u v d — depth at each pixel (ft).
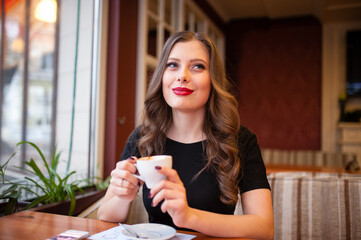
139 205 4.11
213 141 3.41
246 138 3.66
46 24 8.18
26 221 2.90
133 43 7.98
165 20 9.97
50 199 4.31
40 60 8.63
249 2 14.15
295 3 13.83
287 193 4.28
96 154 6.88
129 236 2.43
